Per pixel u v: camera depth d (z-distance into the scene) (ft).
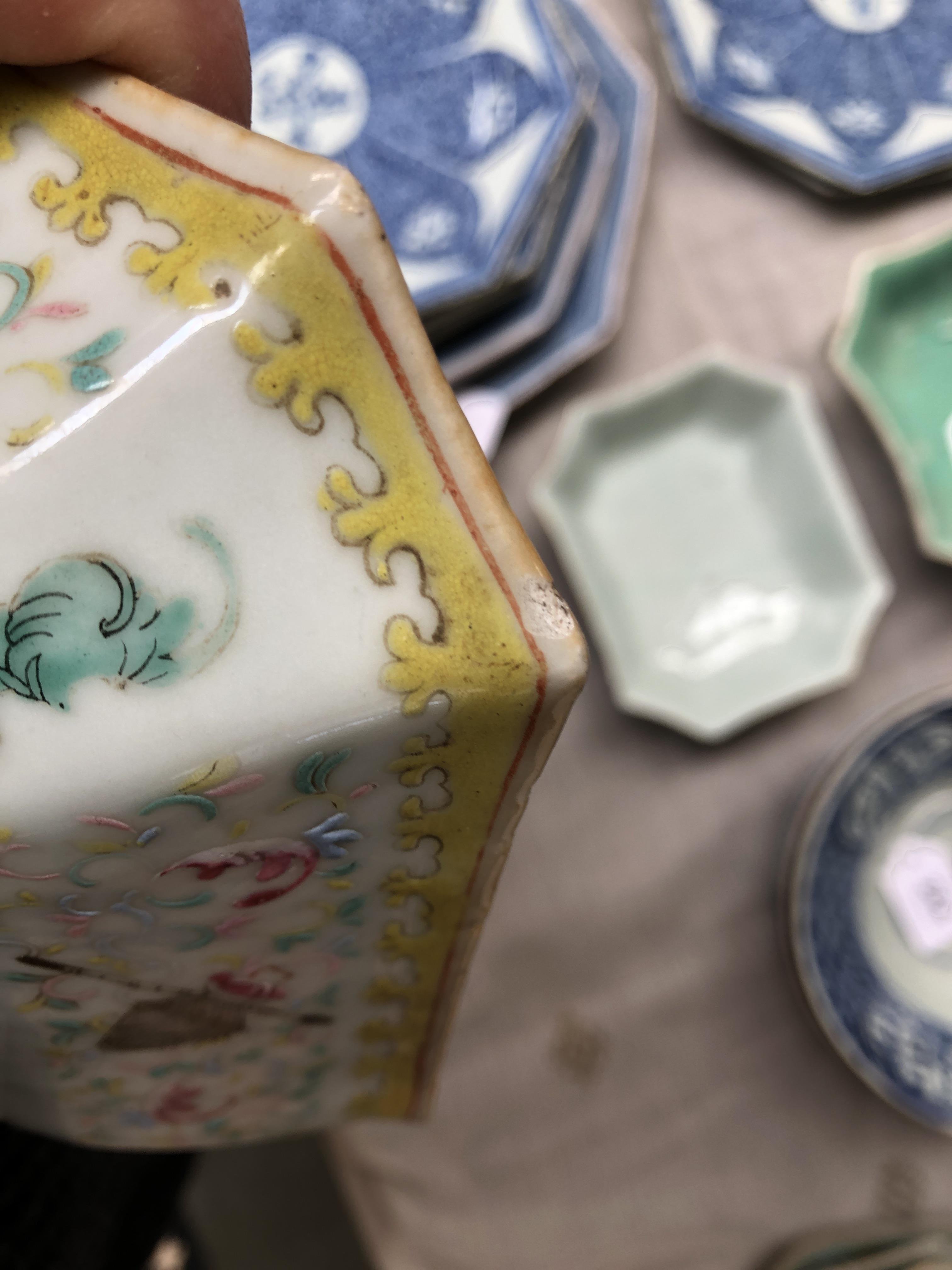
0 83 0.80
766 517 1.80
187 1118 1.19
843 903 1.72
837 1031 1.66
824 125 1.75
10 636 0.66
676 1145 1.78
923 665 1.80
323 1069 1.19
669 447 1.82
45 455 0.67
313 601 0.68
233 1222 2.25
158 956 0.87
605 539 1.81
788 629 1.78
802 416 1.77
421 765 0.74
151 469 0.67
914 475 1.71
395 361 0.69
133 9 0.82
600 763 1.81
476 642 0.69
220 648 0.67
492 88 1.68
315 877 0.83
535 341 1.75
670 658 1.79
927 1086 1.66
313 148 1.70
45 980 0.85
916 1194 1.77
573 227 1.73
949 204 1.82
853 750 1.69
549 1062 1.80
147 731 0.66
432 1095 1.29
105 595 0.67
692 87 1.75
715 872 1.79
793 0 1.75
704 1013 1.79
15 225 0.77
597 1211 1.78
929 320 1.80
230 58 0.96
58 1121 1.15
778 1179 1.77
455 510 0.70
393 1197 1.79
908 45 1.75
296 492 0.69
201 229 0.70
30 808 0.66
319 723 0.68
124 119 0.75
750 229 1.83
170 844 0.72
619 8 1.84
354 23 1.70
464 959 1.03
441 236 1.66
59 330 0.71
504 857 0.88
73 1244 1.58
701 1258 1.76
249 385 0.69
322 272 0.68
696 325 1.83
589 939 1.80
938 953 1.74
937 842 1.75
